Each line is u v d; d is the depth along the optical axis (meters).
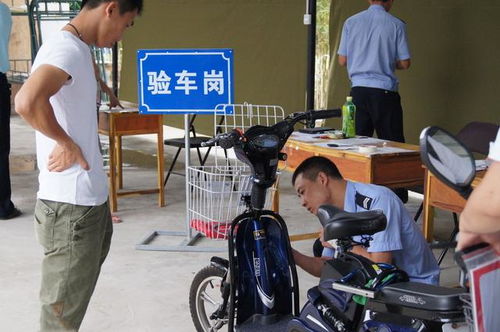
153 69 4.49
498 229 1.34
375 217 2.06
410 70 6.04
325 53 7.71
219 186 4.59
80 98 2.43
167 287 3.95
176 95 4.49
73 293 2.53
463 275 1.58
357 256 2.10
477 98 5.57
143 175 6.95
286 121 2.69
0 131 5.18
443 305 1.80
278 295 2.74
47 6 8.77
